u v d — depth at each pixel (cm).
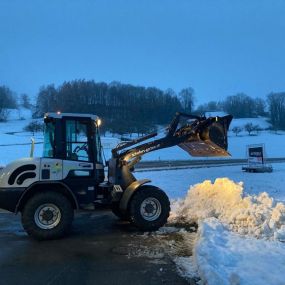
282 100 12650
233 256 684
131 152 1023
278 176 2288
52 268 696
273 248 733
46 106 11612
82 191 963
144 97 10469
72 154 970
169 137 1048
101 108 9775
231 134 10250
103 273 664
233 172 2581
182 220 1052
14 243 871
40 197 897
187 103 11512
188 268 677
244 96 14150
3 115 11425
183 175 2356
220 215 982
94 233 953
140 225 958
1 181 921
